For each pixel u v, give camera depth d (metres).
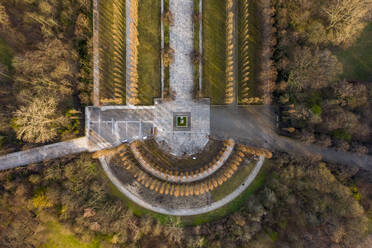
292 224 40.31
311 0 38.91
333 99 38.59
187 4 44.47
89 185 42.34
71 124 43.53
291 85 39.59
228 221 42.81
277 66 41.50
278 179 41.88
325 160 43.72
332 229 37.44
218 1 44.47
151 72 44.56
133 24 43.31
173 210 44.19
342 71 41.91
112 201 43.50
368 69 42.25
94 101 44.12
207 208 44.19
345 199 38.44
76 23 41.78
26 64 37.69
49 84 39.50
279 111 44.09
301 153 43.84
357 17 36.31
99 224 40.28
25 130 38.91
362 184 40.62
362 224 37.75
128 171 44.38
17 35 42.06
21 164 43.84
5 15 39.81
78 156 43.75
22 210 39.66
